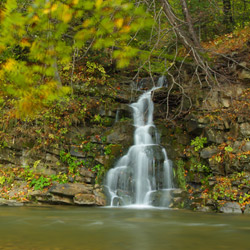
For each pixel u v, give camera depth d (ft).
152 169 31.83
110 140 34.68
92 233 16.19
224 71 34.94
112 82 42.37
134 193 30.71
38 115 34.22
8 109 34.55
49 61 13.00
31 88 12.80
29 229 17.26
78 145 34.76
